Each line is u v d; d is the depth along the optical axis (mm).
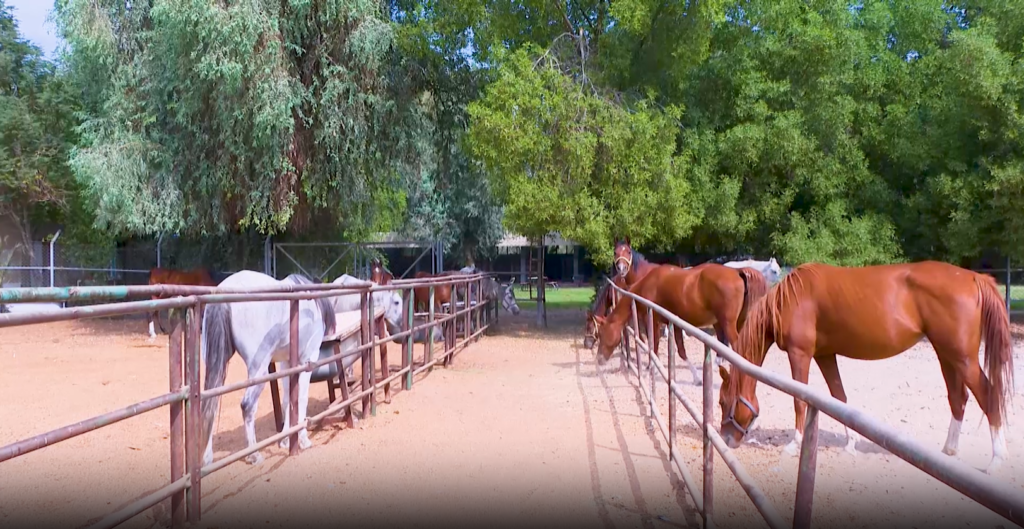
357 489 4699
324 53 13883
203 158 14141
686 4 14156
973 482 1106
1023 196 12344
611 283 11375
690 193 14211
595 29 15477
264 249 19047
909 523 3992
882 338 5094
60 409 7547
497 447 5750
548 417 6848
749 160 14242
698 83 15453
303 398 5727
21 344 13891
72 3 13484
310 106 14297
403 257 33219
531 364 10750
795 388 2105
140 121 14273
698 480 4840
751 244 16688
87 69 14422
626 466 5168
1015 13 12797
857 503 4344
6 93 20031
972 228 13250
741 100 14555
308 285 5672
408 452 5625
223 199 14930
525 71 12875
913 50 16250
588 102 13047
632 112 13727
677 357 11078
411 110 15742
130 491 4738
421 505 4371
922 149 13969
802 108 14633
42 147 19469
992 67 12273
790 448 5289
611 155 13180
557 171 13219
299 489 4695
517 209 13195
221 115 13180
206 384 4770
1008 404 6934
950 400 5129
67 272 19344
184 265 19625
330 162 14898
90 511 4320
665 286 8742
